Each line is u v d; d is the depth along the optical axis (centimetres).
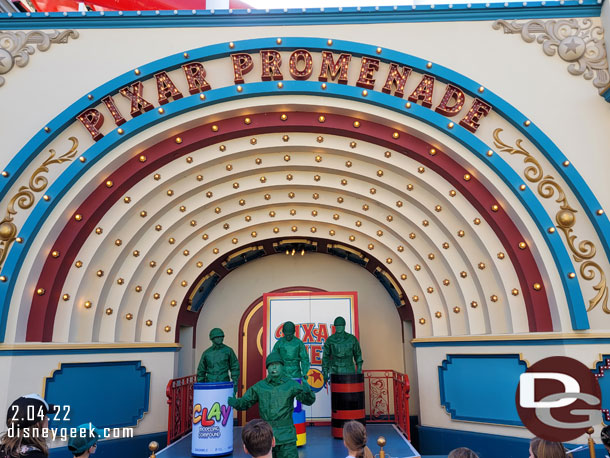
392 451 714
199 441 686
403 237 912
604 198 732
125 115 789
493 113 779
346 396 793
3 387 700
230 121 818
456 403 820
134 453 812
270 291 1089
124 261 875
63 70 799
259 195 945
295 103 783
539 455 353
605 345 688
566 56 781
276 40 786
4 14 806
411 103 767
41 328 752
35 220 741
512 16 804
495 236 802
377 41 802
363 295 1086
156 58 803
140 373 865
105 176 797
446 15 807
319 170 902
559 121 763
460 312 869
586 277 712
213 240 954
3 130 775
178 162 845
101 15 812
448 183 823
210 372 798
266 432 352
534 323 739
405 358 1020
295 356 786
